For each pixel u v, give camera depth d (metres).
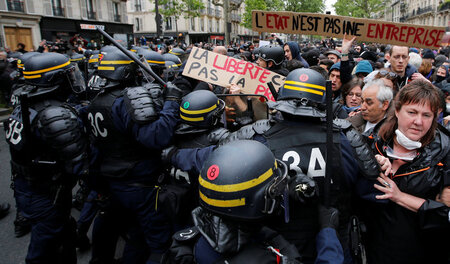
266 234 1.22
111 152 2.21
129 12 38.56
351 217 1.72
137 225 2.47
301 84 1.60
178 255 1.27
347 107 3.33
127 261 2.48
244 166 1.12
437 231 1.67
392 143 1.79
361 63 4.02
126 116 2.08
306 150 1.52
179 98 2.30
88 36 24.50
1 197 4.29
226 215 1.11
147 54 3.60
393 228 1.71
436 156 1.64
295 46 5.48
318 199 1.43
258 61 3.76
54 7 22.09
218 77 3.22
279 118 1.67
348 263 1.57
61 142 2.08
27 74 2.16
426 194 1.67
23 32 20.41
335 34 3.35
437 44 3.07
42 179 2.22
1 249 3.21
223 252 1.12
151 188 2.24
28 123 2.09
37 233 2.25
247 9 30.22
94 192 2.93
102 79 2.20
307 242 1.42
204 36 41.91
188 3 26.88
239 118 2.96
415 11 48.41
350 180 1.58
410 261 1.72
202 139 2.06
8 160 5.62
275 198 1.15
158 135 2.04
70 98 3.72
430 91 1.59
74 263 2.52
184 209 2.07
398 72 3.71
